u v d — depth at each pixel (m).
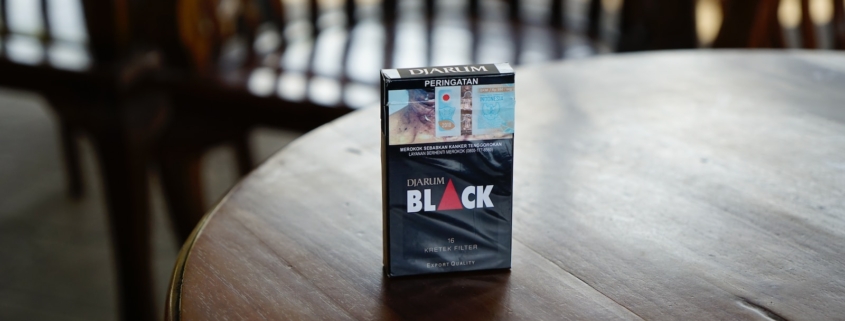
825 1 1.23
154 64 1.25
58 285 1.47
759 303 0.55
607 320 0.54
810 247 0.59
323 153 0.69
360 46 1.39
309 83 1.23
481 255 0.57
